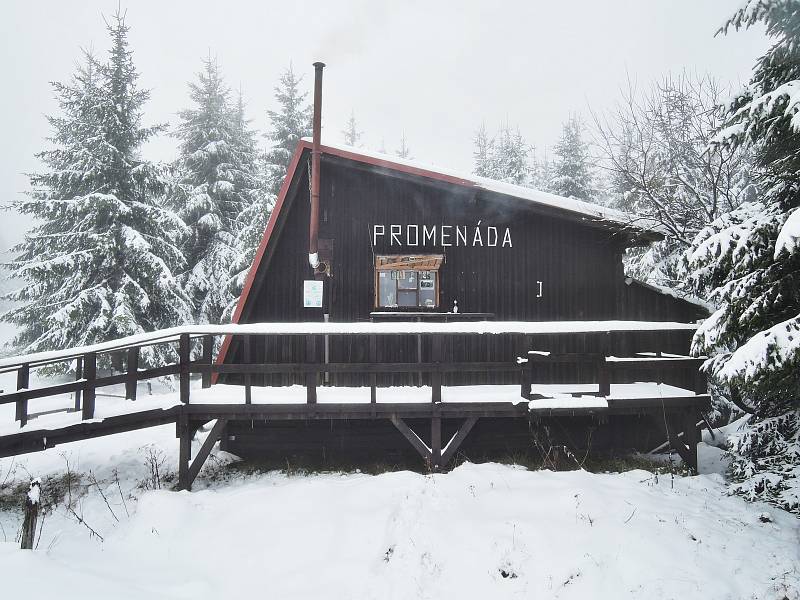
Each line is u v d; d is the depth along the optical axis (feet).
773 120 19.60
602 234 32.42
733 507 19.40
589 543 16.24
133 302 48.80
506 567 15.52
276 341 30.17
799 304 18.80
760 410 22.89
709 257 19.97
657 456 27.14
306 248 31.27
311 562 16.39
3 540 19.22
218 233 62.39
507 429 27.45
